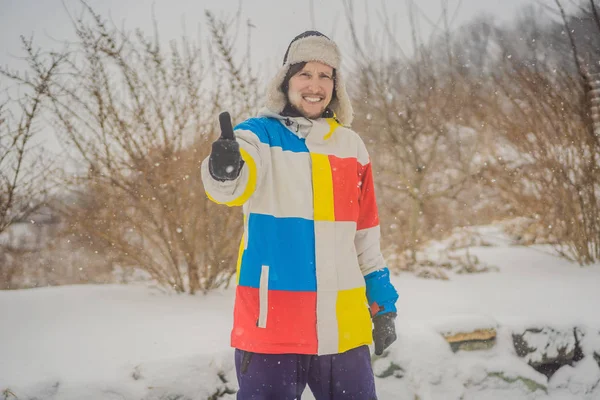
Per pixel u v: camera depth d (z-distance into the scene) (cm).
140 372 211
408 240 512
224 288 390
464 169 553
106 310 310
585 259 482
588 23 537
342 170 170
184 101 372
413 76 585
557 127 478
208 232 375
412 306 325
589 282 409
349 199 170
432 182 570
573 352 287
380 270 180
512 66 555
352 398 161
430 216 574
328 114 190
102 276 499
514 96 515
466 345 268
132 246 374
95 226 367
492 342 273
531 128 485
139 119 358
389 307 177
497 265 488
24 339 247
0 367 209
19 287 553
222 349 234
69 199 391
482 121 546
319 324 155
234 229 379
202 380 220
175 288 375
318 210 162
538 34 685
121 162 360
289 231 157
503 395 256
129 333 259
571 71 517
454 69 626
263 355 152
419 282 424
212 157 137
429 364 252
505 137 518
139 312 308
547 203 497
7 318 287
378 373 249
